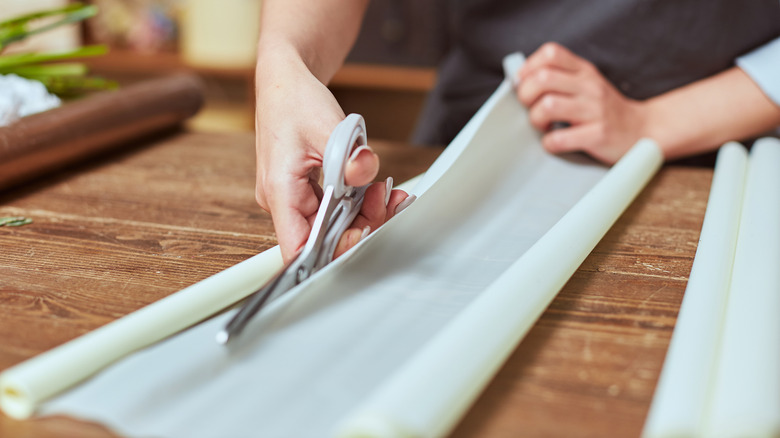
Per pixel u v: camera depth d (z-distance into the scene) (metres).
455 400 0.32
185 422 0.33
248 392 0.35
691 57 0.94
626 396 0.38
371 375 0.37
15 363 0.41
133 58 2.12
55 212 0.70
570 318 0.47
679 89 0.96
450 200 0.61
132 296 0.50
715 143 0.93
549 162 0.84
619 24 0.94
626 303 0.49
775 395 0.31
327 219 0.47
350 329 0.41
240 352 0.38
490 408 0.37
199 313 0.44
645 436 0.32
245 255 0.59
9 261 0.56
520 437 0.34
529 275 0.45
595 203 0.61
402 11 1.91
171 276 0.54
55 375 0.35
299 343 0.39
